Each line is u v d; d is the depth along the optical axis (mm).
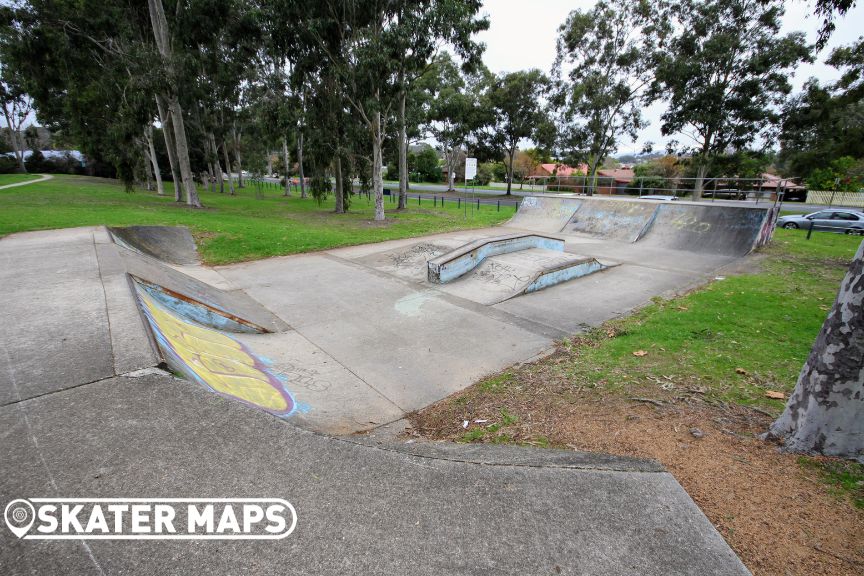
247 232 14195
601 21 27562
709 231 13648
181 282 7602
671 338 5715
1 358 3381
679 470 2715
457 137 37844
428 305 7844
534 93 33812
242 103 31422
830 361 2650
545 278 8961
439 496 2301
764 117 25375
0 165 43219
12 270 6277
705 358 4930
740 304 7254
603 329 6492
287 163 36219
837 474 2600
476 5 18062
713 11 24562
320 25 16234
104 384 3016
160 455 2395
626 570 1926
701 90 25922
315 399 4512
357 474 2410
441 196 38938
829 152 34531
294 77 18344
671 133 28141
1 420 2604
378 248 13125
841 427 2680
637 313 7191
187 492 2166
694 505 2346
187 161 20984
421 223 19000
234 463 2395
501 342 6152
